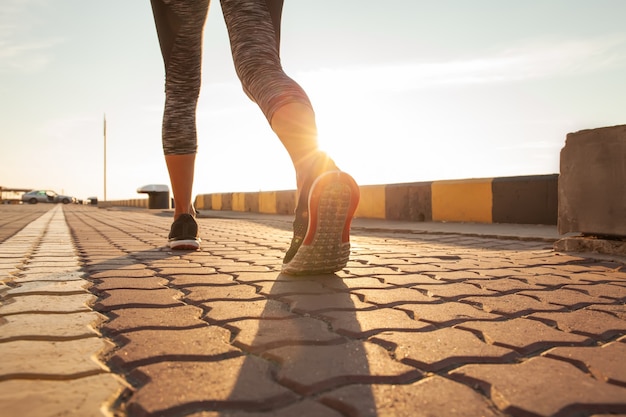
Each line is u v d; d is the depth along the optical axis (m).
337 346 1.36
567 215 3.70
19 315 1.65
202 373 1.15
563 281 2.46
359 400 1.02
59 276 2.42
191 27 3.08
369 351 1.32
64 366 1.18
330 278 2.43
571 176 3.66
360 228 7.02
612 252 3.39
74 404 0.98
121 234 5.59
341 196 2.05
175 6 2.94
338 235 2.20
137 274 2.51
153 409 0.96
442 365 1.24
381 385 1.10
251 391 1.05
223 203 17.02
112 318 1.64
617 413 0.99
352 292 2.10
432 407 0.99
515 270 2.83
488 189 7.04
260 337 1.43
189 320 1.62
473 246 4.42
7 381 1.09
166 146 3.39
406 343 1.40
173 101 3.33
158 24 3.12
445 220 7.68
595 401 1.03
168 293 2.03
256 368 1.19
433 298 2.02
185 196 3.60
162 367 1.18
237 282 2.29
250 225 8.16
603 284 2.39
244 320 1.63
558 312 1.82
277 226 7.82
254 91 2.04
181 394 1.03
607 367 1.24
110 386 1.07
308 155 2.04
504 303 1.94
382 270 2.74
